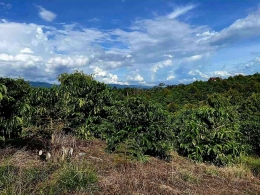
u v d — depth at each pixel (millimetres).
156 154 5688
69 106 6566
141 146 5418
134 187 3693
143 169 4496
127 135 5535
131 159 5031
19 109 4516
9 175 3420
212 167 5309
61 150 4641
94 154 5234
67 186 3414
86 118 6941
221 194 3959
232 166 5578
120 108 5934
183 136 6418
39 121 5855
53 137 5309
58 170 3799
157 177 4207
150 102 5930
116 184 3695
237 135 6453
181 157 6230
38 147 4961
